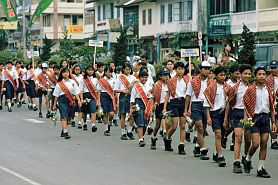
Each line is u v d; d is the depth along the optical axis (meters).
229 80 16.27
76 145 18.56
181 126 16.84
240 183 12.75
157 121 17.61
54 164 14.92
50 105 27.22
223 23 53.91
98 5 79.25
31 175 13.43
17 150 17.28
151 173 13.85
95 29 80.31
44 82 27.08
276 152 17.39
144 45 67.12
